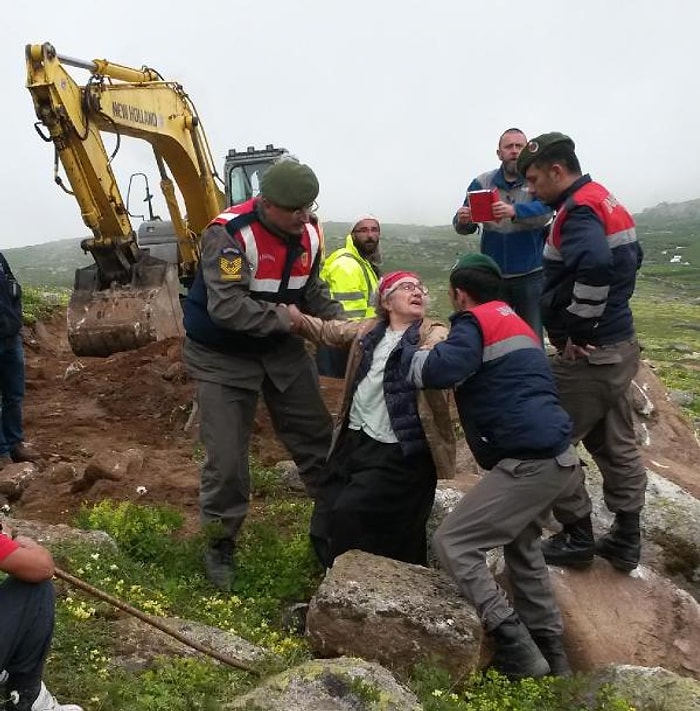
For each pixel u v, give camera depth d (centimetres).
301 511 695
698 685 437
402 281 520
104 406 1010
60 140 1002
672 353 3177
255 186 1407
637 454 537
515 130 719
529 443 456
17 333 765
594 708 433
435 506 612
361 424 535
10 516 664
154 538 591
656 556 605
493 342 460
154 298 1112
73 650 415
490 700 437
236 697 386
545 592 485
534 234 730
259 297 556
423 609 460
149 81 1190
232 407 565
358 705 375
